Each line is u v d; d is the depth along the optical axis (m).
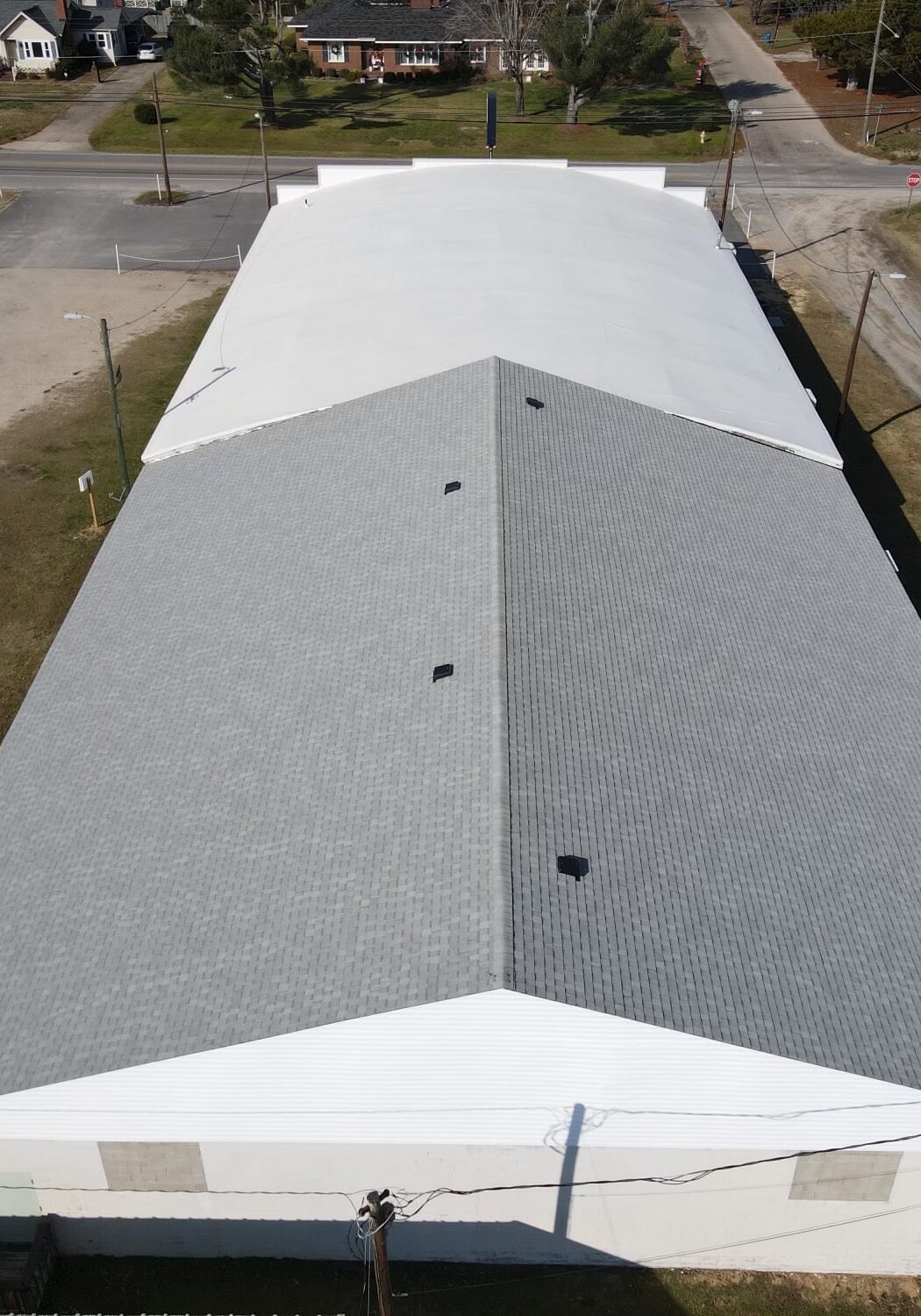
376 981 14.85
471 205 41.53
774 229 58.75
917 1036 15.20
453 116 76.62
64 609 29.72
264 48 74.75
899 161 68.94
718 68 87.31
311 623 21.47
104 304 49.53
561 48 70.50
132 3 101.94
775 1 98.50
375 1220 12.85
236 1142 15.96
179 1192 16.67
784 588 23.27
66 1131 15.86
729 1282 17.09
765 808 18.02
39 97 82.00
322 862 16.84
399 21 84.69
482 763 17.20
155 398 41.22
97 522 33.34
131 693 21.27
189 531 25.34
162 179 65.88
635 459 25.84
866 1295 17.00
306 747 18.91
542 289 34.38
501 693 18.22
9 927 17.20
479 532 21.86
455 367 28.91
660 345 32.03
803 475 27.62
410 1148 15.97
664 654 20.39
